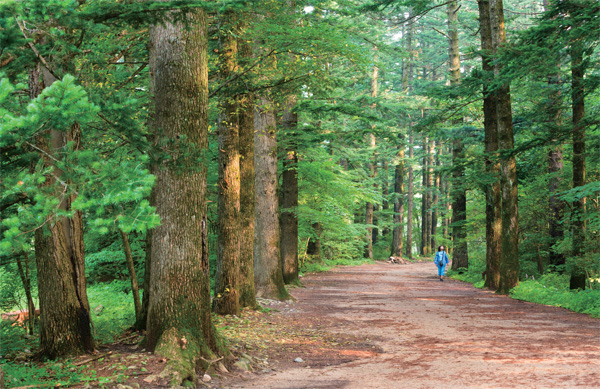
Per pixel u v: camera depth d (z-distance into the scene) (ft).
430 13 169.48
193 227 21.17
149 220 11.41
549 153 64.75
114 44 25.76
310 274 85.61
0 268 31.65
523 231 69.26
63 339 20.38
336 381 19.38
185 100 20.88
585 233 49.01
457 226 85.92
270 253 47.85
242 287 39.81
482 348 24.71
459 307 42.37
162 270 20.85
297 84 33.94
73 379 16.88
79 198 11.27
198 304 21.11
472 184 67.31
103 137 22.26
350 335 29.68
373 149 107.65
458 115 69.26
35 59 14.39
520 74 40.88
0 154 14.10
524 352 23.31
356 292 56.08
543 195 65.82
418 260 153.38
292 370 21.61
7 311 34.01
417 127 69.67
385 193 167.63
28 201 15.35
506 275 53.62
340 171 82.84
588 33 36.45
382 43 84.43
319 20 52.06
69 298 20.71
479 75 57.21
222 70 33.65
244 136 40.91
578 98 48.11
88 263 51.34
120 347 22.53
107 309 36.88
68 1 12.68
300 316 37.45
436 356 23.34
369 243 138.41
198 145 21.15
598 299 38.75
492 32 56.65
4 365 18.43
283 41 29.73
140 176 11.85
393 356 23.90
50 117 10.89
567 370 19.35
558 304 42.55
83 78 18.10
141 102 25.68
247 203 40.73
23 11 11.81
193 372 18.79
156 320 20.70
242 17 30.50
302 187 75.77
